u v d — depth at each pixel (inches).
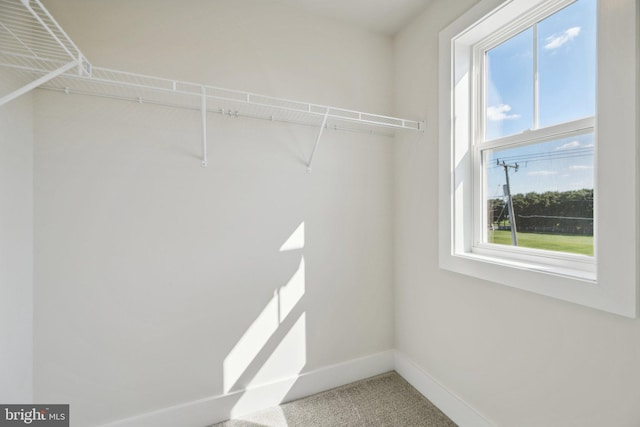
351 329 72.5
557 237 46.3
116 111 52.0
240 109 60.5
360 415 60.3
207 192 58.1
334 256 70.2
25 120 45.4
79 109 49.9
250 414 61.1
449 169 59.0
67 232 49.5
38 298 48.1
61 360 49.6
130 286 53.3
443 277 61.9
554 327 42.0
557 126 45.6
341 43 70.2
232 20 60.0
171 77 55.4
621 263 34.3
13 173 42.9
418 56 68.1
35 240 47.8
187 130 56.6
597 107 36.7
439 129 61.1
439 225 61.4
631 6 33.1
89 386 51.3
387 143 76.1
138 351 54.1
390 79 76.3
